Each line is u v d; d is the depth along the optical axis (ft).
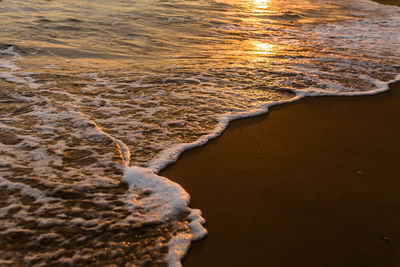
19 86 13.56
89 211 7.37
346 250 6.59
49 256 6.16
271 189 8.41
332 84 15.96
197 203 7.85
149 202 7.77
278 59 19.80
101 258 6.22
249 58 19.74
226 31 26.99
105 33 23.26
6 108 11.69
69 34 22.16
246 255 6.45
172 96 13.76
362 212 7.64
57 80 14.52
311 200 8.02
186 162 9.48
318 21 34.24
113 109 12.31
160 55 19.57
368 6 46.83
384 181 8.82
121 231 6.87
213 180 8.73
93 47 20.02
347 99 14.33
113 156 9.45
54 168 8.73
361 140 10.97
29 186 7.97
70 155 9.34
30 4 29.86
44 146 9.64
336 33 28.48
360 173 9.14
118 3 33.99
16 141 9.77
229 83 15.52
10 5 28.78
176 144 10.28
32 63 16.44
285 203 7.90
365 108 13.52
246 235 6.93
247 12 36.17
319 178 8.87
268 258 6.39
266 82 15.87
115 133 10.68
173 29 26.25
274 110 13.03
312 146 10.51
